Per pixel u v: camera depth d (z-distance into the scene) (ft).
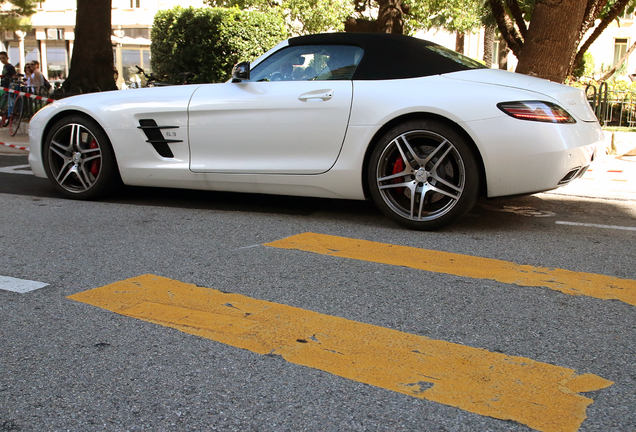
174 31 50.44
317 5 58.85
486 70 14.46
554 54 26.86
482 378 7.01
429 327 8.45
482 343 7.94
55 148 17.52
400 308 9.14
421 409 6.36
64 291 9.81
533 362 7.40
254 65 15.70
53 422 6.13
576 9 26.50
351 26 62.34
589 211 16.40
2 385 6.85
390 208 13.99
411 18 71.67
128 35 94.94
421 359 7.48
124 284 10.14
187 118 15.60
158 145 16.10
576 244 12.92
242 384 6.88
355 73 14.34
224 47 49.83
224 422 6.12
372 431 5.96
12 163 25.34
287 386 6.83
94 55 37.42
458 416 6.22
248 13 50.08
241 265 11.23
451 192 13.57
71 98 17.33
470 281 10.40
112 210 16.03
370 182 14.03
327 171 14.32
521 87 13.26
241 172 15.14
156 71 52.70
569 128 13.03
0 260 11.49
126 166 16.40
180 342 7.94
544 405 6.42
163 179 16.12
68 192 17.51
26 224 14.39
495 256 11.96
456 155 13.15
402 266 11.24
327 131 14.15
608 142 30.99
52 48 100.83
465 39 96.27
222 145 15.30
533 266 11.31
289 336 8.14
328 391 6.72
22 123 36.55
